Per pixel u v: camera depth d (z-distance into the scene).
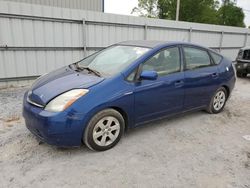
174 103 3.98
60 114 2.83
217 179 2.75
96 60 4.07
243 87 8.11
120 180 2.65
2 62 6.36
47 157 3.05
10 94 5.93
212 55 4.76
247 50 9.46
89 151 3.23
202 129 4.19
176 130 4.07
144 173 2.80
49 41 7.01
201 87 4.39
